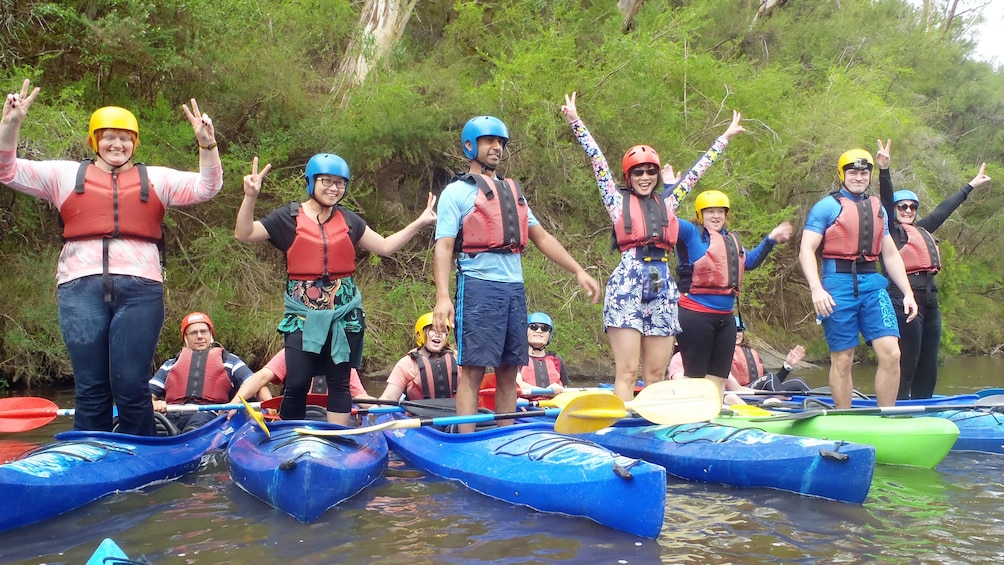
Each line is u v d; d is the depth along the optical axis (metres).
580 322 12.02
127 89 10.60
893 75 19.89
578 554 3.10
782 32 20.97
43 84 9.81
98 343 4.30
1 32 9.48
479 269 4.42
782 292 15.52
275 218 4.50
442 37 15.52
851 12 22.00
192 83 11.05
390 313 11.81
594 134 12.88
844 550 3.14
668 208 4.93
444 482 4.43
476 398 4.60
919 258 6.68
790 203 15.03
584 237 13.19
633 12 16.58
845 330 5.27
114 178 4.26
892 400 5.29
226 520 3.62
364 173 12.51
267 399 5.98
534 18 14.57
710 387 4.56
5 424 4.52
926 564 2.96
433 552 3.12
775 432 5.21
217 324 10.70
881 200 6.41
